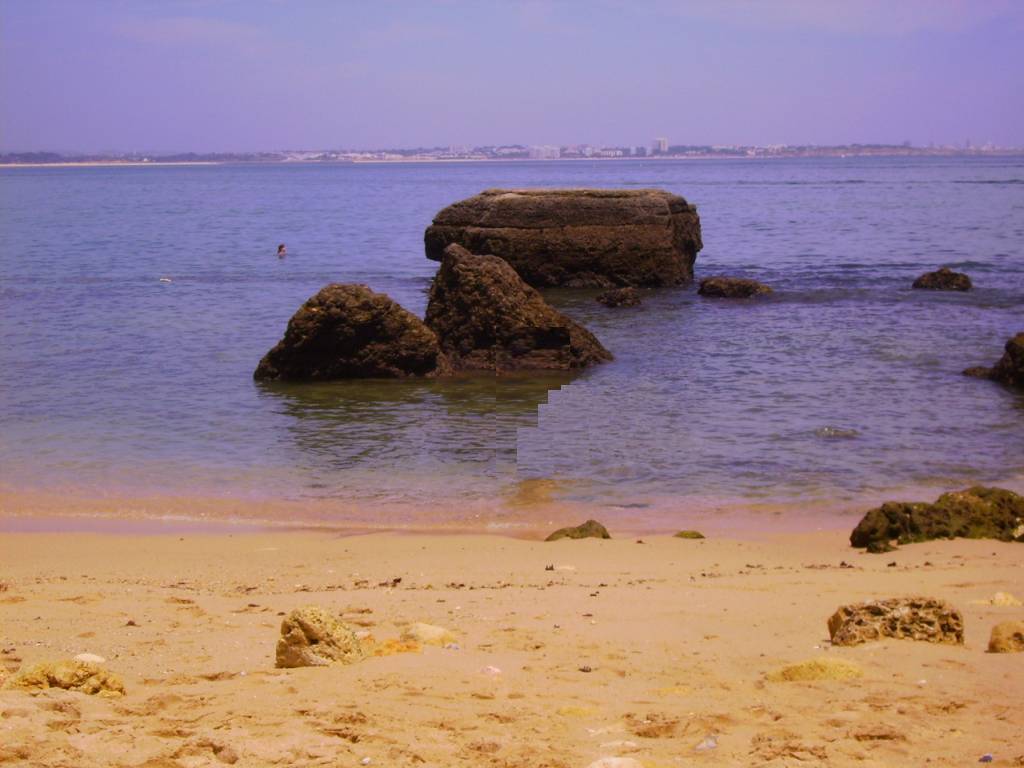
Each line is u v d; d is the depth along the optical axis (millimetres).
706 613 9219
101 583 11180
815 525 14117
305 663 7605
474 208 41531
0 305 34812
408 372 24500
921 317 31469
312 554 12617
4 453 17719
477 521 14336
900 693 6773
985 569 11328
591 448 18000
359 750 5906
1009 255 50156
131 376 23922
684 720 6414
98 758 5672
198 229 72312
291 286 40062
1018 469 16688
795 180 164500
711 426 19375
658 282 40094
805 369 24312
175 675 7438
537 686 7160
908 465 16891
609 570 11617
